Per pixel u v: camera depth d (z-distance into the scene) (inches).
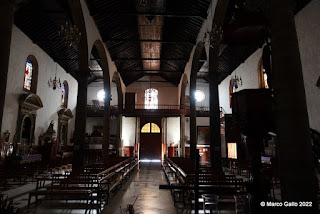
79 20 463.5
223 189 130.7
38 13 493.4
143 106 1184.2
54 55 745.0
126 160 626.5
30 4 463.5
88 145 1007.0
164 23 666.2
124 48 800.3
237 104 202.7
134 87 1199.6
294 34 168.6
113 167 432.8
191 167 418.6
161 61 997.8
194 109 723.4
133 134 1143.6
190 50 763.4
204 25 569.3
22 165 528.7
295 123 155.8
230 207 263.9
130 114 1042.7
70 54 781.9
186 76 905.5
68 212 255.6
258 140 189.2
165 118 1155.3
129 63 975.6
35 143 675.4
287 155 154.7
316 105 451.8
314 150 345.4
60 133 828.6
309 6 464.1
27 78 640.4
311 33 460.1
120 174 442.6
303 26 482.3
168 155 1120.2
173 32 703.7
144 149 1147.3
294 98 158.9
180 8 566.6
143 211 267.6
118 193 367.6
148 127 1168.8
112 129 1146.7
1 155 518.0
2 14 184.5
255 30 205.6
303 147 152.7
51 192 262.5
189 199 304.8
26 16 547.8
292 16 171.8
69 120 923.4
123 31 682.2
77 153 468.8
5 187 363.9
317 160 310.2
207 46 534.9
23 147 622.5
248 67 782.5
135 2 545.6
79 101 488.1
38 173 465.1
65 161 671.1
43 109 715.4
